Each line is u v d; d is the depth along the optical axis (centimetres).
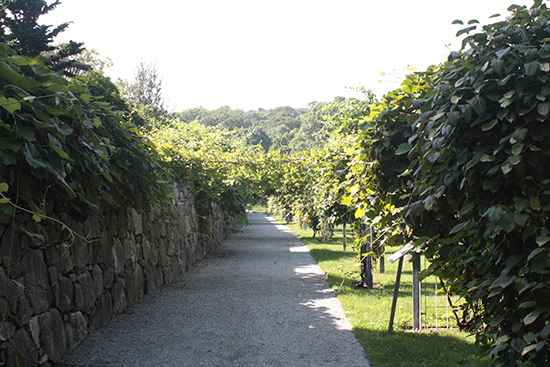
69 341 391
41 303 340
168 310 552
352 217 590
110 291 501
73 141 322
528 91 198
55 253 367
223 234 1544
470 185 209
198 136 1176
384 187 333
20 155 265
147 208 515
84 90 318
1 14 708
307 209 1010
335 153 697
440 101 232
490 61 207
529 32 208
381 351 391
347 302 594
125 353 393
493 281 197
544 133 192
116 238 521
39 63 305
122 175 442
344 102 1023
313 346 416
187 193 981
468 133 213
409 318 509
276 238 1616
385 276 831
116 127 423
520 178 200
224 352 400
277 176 923
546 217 194
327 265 934
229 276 820
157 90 2559
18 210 306
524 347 182
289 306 579
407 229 326
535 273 190
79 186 320
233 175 884
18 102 234
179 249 855
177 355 391
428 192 244
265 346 416
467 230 220
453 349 395
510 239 205
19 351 281
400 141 324
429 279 769
